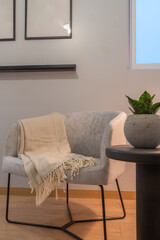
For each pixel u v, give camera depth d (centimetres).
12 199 179
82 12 188
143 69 181
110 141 111
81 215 149
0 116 191
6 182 188
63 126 162
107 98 183
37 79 189
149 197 94
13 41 192
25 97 190
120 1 185
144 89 180
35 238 120
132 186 178
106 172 107
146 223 94
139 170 97
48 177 116
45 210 157
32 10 191
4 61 192
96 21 186
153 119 97
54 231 127
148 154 83
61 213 152
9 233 125
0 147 189
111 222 138
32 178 118
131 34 183
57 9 189
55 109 187
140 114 100
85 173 109
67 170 113
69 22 188
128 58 183
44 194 116
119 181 179
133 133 98
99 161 122
